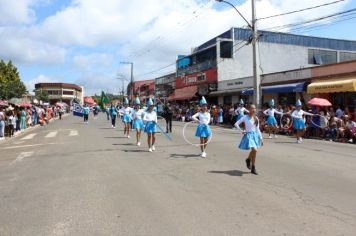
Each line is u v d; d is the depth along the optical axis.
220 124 31.80
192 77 48.41
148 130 14.16
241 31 42.44
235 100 37.25
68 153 14.14
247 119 9.80
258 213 6.38
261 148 15.09
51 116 49.66
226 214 6.33
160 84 67.38
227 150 14.38
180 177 9.35
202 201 7.14
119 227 5.76
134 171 10.20
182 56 55.62
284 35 42.75
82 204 7.04
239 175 9.56
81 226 5.84
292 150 14.44
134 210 6.61
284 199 7.24
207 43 48.09
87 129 27.45
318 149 14.81
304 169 10.35
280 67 42.50
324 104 20.23
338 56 45.56
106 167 10.86
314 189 8.03
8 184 8.98
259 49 41.78
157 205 6.90
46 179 9.41
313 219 6.05
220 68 41.66
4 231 5.70
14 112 26.69
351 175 9.51
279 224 5.81
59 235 5.48
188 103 48.94
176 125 30.88
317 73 25.77
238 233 5.43
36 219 6.23
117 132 23.91
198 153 13.60
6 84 58.75
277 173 9.80
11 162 12.52
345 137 18.42
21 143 19.11
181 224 5.85
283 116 23.09
